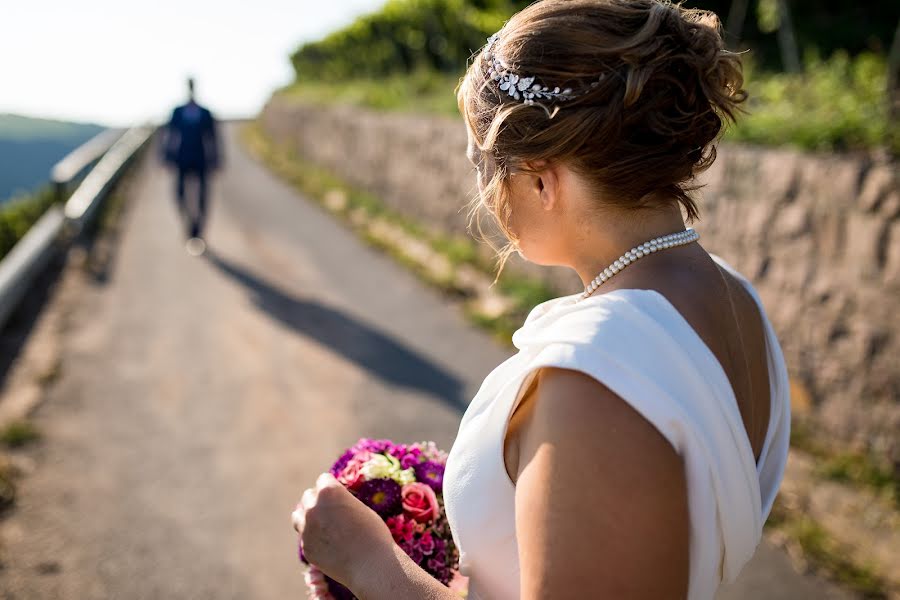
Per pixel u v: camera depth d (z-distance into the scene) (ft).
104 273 23.59
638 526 2.10
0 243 23.66
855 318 11.80
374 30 58.90
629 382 2.13
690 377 2.21
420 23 46.29
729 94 2.58
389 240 28.86
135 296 21.15
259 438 12.85
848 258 11.85
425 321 19.26
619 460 2.11
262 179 50.67
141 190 45.93
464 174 25.27
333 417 13.73
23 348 16.52
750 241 13.60
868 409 11.72
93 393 14.38
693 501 2.22
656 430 2.13
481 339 17.97
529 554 2.18
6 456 11.68
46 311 19.30
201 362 16.22
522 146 2.41
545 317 2.52
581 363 2.17
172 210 37.09
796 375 12.92
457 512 2.68
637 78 2.27
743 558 2.57
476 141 2.66
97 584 9.01
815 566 9.57
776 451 3.14
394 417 13.75
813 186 12.33
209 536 10.07
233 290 22.04
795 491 11.23
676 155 2.39
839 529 10.34
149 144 81.82
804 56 23.76
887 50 23.84
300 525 3.05
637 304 2.30
